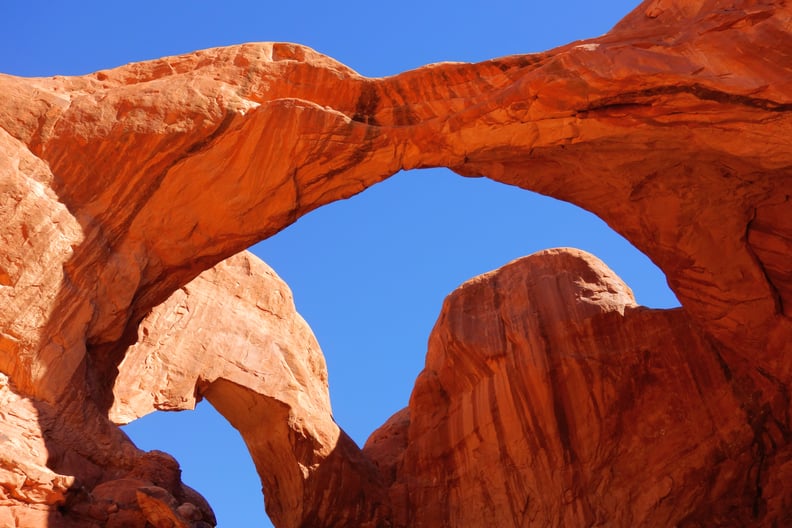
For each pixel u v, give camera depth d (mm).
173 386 16516
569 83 12562
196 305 17469
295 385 18031
